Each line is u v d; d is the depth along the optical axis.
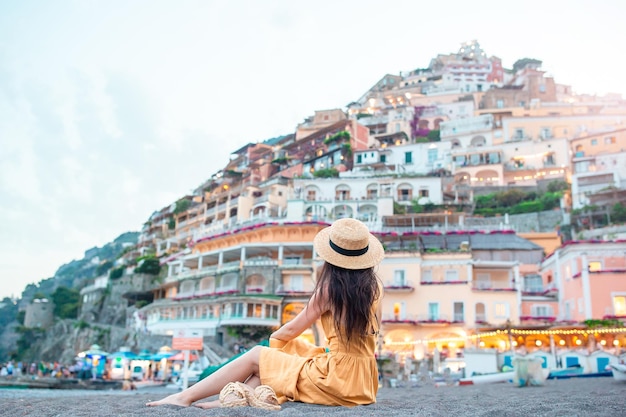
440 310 40.16
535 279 45.47
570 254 38.31
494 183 76.06
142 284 75.44
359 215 60.59
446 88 118.69
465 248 42.31
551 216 65.62
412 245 44.03
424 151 82.94
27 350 83.81
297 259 51.34
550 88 109.56
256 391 4.04
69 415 4.03
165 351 40.34
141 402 6.30
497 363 26.28
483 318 39.44
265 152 105.31
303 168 89.38
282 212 70.75
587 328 31.56
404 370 30.70
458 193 73.50
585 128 83.88
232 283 51.22
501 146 80.62
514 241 47.53
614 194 63.75
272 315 45.72
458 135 88.62
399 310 40.75
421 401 6.55
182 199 98.38
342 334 4.14
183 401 4.28
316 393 4.17
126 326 69.31
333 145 89.12
